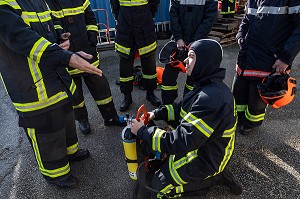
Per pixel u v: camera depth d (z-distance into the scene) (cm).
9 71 174
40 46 162
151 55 333
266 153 262
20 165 262
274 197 212
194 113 158
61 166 218
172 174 187
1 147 290
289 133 290
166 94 316
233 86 292
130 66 338
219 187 225
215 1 300
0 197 225
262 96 250
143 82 371
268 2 234
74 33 259
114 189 229
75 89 216
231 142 180
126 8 304
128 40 319
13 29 156
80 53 178
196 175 181
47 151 206
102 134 306
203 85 174
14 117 352
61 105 199
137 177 191
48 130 198
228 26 569
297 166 244
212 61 166
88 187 232
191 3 300
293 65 479
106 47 606
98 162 262
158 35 655
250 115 278
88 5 272
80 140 296
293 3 219
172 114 207
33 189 232
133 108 360
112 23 625
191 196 216
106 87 293
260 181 229
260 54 253
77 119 303
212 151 176
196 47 169
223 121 162
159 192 196
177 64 289
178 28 314
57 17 247
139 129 176
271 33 239
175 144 163
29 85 178
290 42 223
